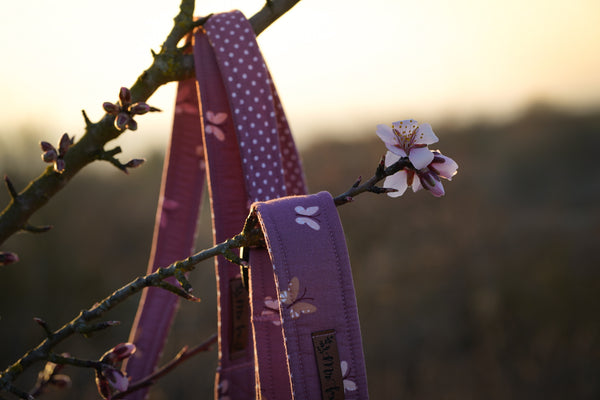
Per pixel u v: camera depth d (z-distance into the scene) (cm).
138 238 518
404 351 425
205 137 87
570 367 376
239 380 93
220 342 91
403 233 607
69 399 331
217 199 87
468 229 609
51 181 81
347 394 63
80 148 81
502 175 845
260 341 73
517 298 463
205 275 511
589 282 484
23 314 400
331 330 63
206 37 87
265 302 73
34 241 449
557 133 995
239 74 85
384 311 476
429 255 550
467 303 471
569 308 446
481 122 1087
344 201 66
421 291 489
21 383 342
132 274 470
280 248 62
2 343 374
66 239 470
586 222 653
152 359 106
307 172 793
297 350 62
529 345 407
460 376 384
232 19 87
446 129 1080
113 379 66
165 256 109
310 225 63
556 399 355
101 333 413
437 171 65
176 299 108
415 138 64
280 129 98
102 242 495
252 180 84
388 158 66
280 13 92
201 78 86
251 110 85
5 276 405
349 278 63
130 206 565
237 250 88
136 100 86
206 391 368
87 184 577
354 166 789
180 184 109
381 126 66
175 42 87
